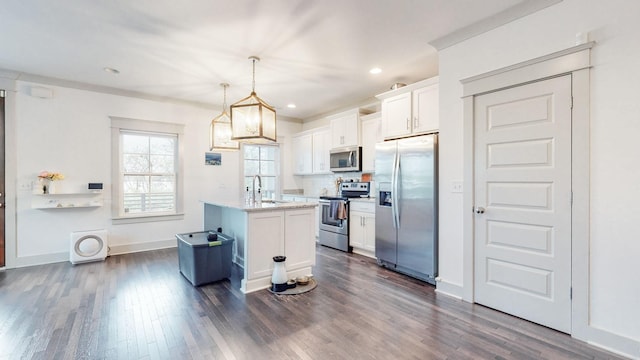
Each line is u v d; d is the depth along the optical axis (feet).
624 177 6.23
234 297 9.24
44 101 12.85
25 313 8.09
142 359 6.08
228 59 10.87
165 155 16.15
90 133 13.87
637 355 6.06
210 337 6.91
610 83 6.38
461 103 9.08
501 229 8.23
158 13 7.89
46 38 9.27
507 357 6.16
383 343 6.69
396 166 11.59
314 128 19.83
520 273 7.87
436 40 9.46
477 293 8.78
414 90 11.59
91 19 8.18
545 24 7.32
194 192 16.71
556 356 6.20
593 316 6.64
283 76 12.67
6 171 12.14
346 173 17.75
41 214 12.82
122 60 10.95
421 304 8.78
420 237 10.75
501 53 8.13
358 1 7.39
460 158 9.15
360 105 17.03
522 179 7.79
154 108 15.49
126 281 10.67
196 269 10.11
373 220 13.83
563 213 7.09
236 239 12.70
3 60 10.99
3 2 7.34
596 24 6.55
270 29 8.77
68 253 13.35
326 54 10.50
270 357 6.17
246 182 19.11
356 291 9.79
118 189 14.56
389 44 9.73
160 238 15.70
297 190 21.21
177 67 11.62
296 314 8.09
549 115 7.28
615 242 6.36
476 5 7.57
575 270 6.87
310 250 11.03
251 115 9.91
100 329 7.25
